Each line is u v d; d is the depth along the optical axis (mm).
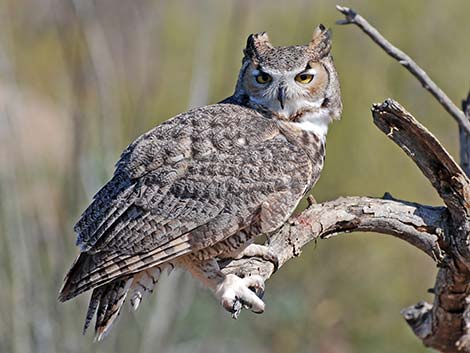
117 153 13172
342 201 7977
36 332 11977
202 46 13648
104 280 7520
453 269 7938
